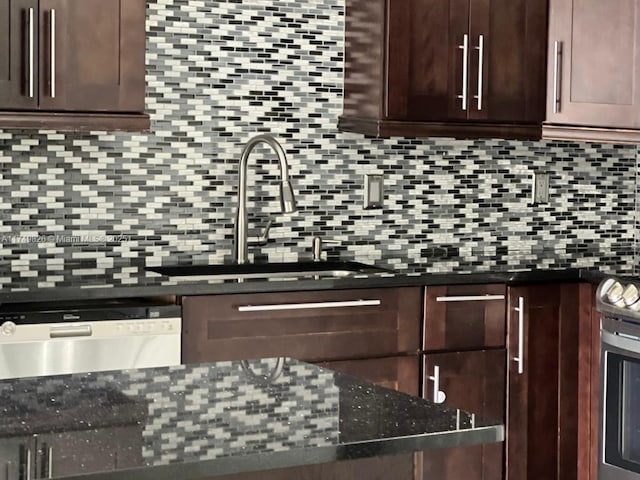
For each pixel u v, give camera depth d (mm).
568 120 4430
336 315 3734
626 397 3840
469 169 4617
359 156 4402
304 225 4312
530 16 4340
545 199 4777
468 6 4215
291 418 1840
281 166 3953
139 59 3660
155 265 4062
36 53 3494
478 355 4000
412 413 1896
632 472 3809
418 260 4398
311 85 4293
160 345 3453
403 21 4105
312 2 4277
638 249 4934
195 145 4109
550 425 4156
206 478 1744
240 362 2363
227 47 4141
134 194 4023
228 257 4191
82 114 3582
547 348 4141
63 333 3318
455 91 4215
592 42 4449
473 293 3990
